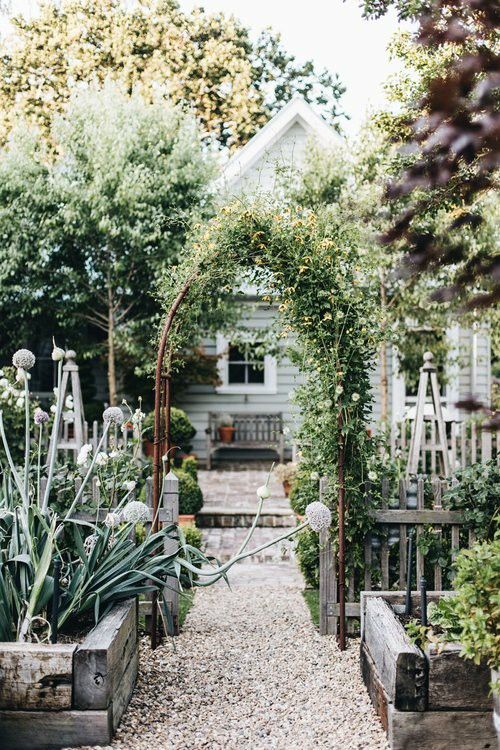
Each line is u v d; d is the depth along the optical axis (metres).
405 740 3.48
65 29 19.92
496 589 3.37
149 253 12.81
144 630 5.63
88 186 12.74
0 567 3.94
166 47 20.11
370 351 5.69
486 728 3.46
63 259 13.18
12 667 3.51
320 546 5.62
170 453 5.95
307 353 5.81
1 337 13.91
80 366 14.62
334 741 3.75
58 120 13.29
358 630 5.61
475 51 2.43
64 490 5.63
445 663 3.47
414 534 5.62
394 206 5.92
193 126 13.53
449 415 12.40
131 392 15.36
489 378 14.27
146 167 12.84
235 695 4.40
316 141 12.66
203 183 12.92
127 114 13.14
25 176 12.84
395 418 12.98
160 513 5.59
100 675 3.52
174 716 4.05
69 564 4.41
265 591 7.12
